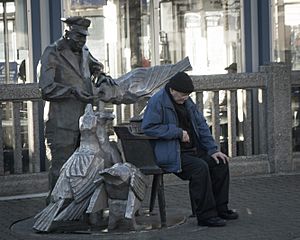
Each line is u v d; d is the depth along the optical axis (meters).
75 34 9.03
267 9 13.18
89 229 8.48
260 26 13.20
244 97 12.34
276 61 13.28
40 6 12.10
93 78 9.34
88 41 12.62
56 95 8.91
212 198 8.66
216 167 8.97
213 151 8.95
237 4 13.19
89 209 8.15
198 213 8.69
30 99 11.04
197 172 8.61
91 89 9.05
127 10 12.79
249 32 13.20
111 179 8.20
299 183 11.49
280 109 12.23
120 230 8.37
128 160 8.60
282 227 8.66
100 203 8.28
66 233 8.41
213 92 11.98
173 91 8.72
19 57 12.14
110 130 11.41
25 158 11.59
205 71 13.20
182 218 9.05
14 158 11.11
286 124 12.27
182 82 8.68
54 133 9.16
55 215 8.42
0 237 8.52
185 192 10.96
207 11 13.16
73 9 12.38
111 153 8.66
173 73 9.44
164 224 8.62
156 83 9.38
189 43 13.12
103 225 8.61
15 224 9.13
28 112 11.25
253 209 9.67
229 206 9.87
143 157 8.53
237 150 12.50
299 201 10.16
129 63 12.85
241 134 12.52
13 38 12.14
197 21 13.14
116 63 12.78
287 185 11.34
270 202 10.11
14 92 10.95
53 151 9.20
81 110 9.12
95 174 8.40
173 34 13.06
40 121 11.39
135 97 9.22
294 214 9.35
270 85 12.19
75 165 8.43
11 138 11.52
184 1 13.06
